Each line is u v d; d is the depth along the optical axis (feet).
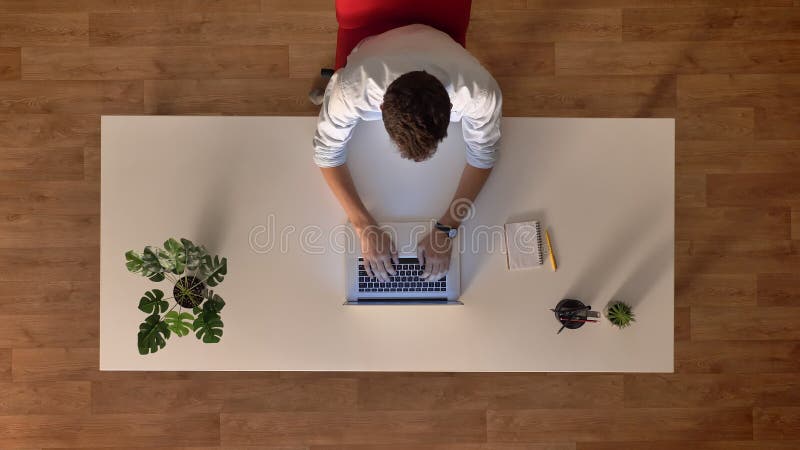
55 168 7.70
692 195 7.88
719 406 7.84
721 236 7.87
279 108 7.75
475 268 4.97
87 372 7.72
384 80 3.72
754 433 7.84
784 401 7.85
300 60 7.74
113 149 4.79
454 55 3.87
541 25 7.82
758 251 7.85
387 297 4.91
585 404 7.82
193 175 4.85
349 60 4.37
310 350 4.94
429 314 4.95
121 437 7.73
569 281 4.98
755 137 7.86
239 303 4.91
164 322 4.59
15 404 7.72
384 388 7.80
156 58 7.72
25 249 7.69
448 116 3.33
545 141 4.95
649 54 7.82
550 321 4.98
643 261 4.97
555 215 4.97
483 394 7.81
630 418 7.82
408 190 4.93
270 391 7.77
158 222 4.84
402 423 7.79
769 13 7.87
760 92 7.87
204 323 4.61
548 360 4.98
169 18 7.72
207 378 7.75
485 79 3.89
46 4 7.72
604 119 4.94
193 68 7.73
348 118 4.08
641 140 4.95
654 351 4.98
